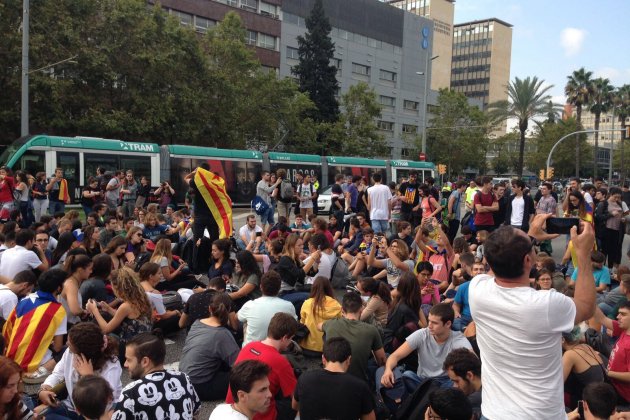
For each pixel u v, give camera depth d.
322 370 4.20
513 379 2.64
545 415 2.58
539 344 2.58
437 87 113.25
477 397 4.27
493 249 2.71
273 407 4.60
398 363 5.68
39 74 27.59
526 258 2.67
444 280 9.24
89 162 23.17
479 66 140.88
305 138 47.69
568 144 75.81
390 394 5.03
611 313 7.04
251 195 29.52
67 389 4.46
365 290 6.57
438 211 13.54
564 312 2.58
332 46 57.59
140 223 12.98
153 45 32.66
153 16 33.25
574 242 2.77
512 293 2.67
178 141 35.25
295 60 66.06
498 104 61.75
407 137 79.00
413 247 10.52
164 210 18.27
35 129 29.84
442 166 38.72
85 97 30.27
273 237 11.80
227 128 38.97
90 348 4.22
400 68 80.88
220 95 38.06
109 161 23.80
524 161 83.88
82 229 10.39
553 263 8.12
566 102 71.94
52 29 28.31
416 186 15.04
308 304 6.79
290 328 4.97
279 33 63.62
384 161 36.69
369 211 14.28
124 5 30.91
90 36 30.64
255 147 46.66
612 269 11.28
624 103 74.56
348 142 52.44
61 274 5.94
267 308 6.02
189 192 10.84
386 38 78.19
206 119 36.53
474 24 141.62
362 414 4.07
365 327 5.40
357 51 74.31
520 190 12.21
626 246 17.03
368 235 10.95
